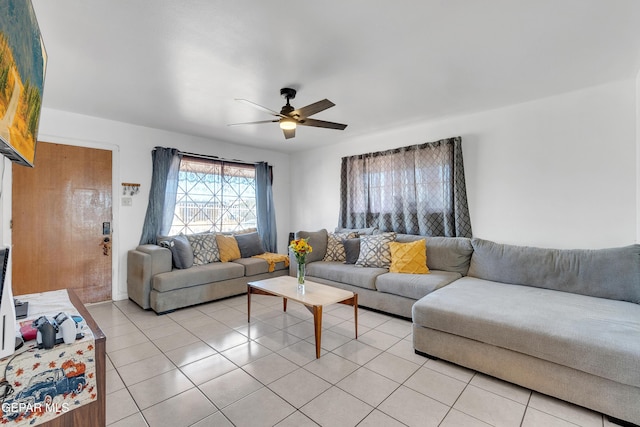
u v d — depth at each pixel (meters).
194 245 3.97
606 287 2.40
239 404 1.75
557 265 2.68
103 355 1.23
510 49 2.11
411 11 1.69
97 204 3.62
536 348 1.81
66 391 1.14
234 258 4.34
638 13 1.71
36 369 1.08
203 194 4.61
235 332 2.80
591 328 1.78
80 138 3.48
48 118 3.28
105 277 3.69
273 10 1.67
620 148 2.64
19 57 1.09
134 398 1.81
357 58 2.21
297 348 2.46
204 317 3.20
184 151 4.36
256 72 2.42
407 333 2.78
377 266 3.63
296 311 3.41
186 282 3.43
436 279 3.03
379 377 2.04
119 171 3.77
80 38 1.94
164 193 4.07
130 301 3.73
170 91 2.80
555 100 2.96
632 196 2.60
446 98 3.02
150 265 3.38
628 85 2.60
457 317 2.12
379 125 3.94
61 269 3.39
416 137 3.98
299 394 1.85
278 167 5.65
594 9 1.68
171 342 2.58
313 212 5.38
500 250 3.05
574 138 2.86
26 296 1.81
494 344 1.97
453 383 1.98
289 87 2.71
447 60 2.26
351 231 4.46
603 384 1.63
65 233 3.41
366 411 1.69
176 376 2.05
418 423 1.60
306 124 2.80
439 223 3.72
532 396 1.85
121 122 3.77
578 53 2.16
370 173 4.44
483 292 2.55
